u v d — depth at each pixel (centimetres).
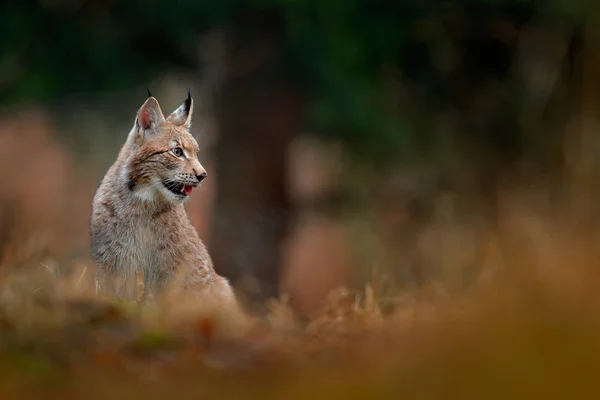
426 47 1947
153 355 499
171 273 909
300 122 1973
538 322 425
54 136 2314
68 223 2683
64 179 2789
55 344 493
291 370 466
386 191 2111
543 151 1939
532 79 1953
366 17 1834
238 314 689
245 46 1912
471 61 2005
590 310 433
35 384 437
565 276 495
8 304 557
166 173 911
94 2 1928
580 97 1780
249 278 1844
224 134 1973
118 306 604
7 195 2841
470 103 2044
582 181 1388
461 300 598
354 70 1878
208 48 2000
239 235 1948
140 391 434
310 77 1923
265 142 1955
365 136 1980
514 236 952
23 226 2603
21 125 2694
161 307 618
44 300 579
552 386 388
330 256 2502
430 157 2038
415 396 405
